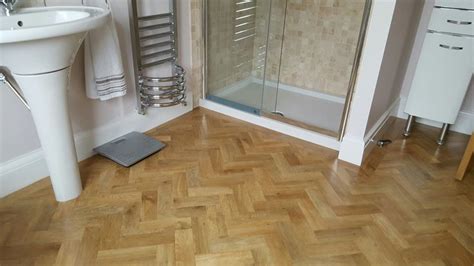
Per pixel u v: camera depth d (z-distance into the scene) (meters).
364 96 1.95
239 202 1.72
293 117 2.60
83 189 1.76
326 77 2.99
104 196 1.72
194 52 2.60
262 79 2.92
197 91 2.77
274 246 1.46
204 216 1.61
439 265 1.40
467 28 2.04
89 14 1.50
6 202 1.65
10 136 1.66
